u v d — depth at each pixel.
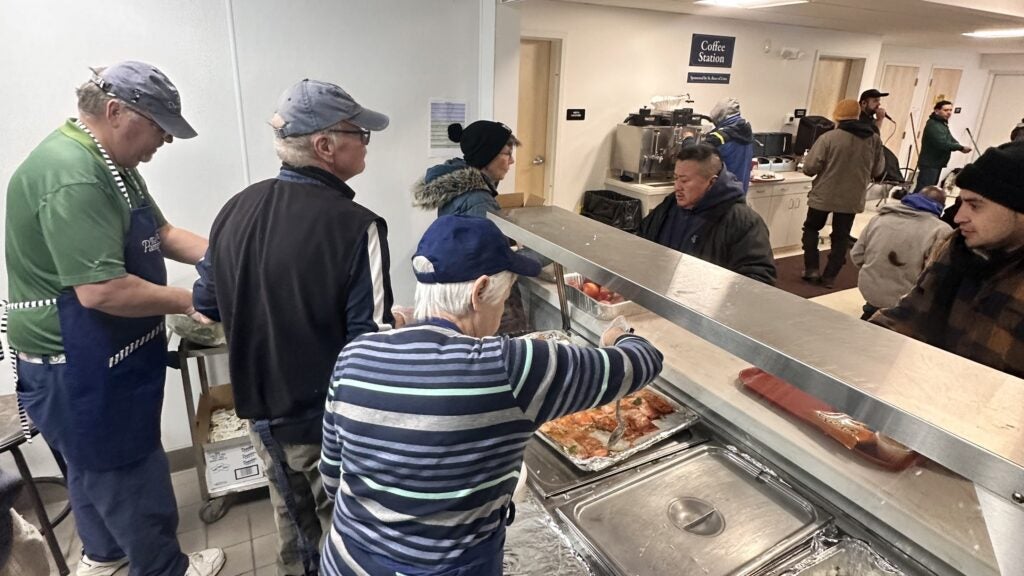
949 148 5.98
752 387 1.40
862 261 2.89
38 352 1.51
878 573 1.01
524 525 1.16
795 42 5.49
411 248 2.80
